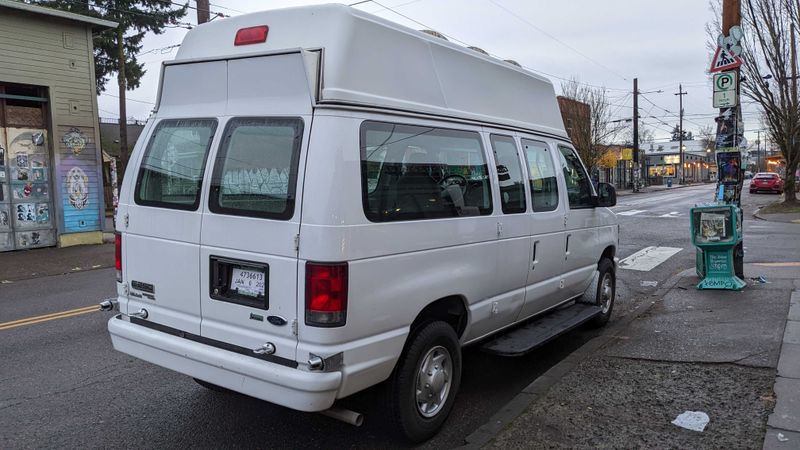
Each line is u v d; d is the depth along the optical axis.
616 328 6.49
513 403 4.28
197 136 3.77
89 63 14.26
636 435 3.64
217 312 3.54
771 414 3.80
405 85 3.78
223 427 4.11
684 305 6.92
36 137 13.52
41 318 7.15
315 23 3.49
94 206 14.55
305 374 3.12
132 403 4.52
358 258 3.21
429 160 3.84
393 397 3.61
